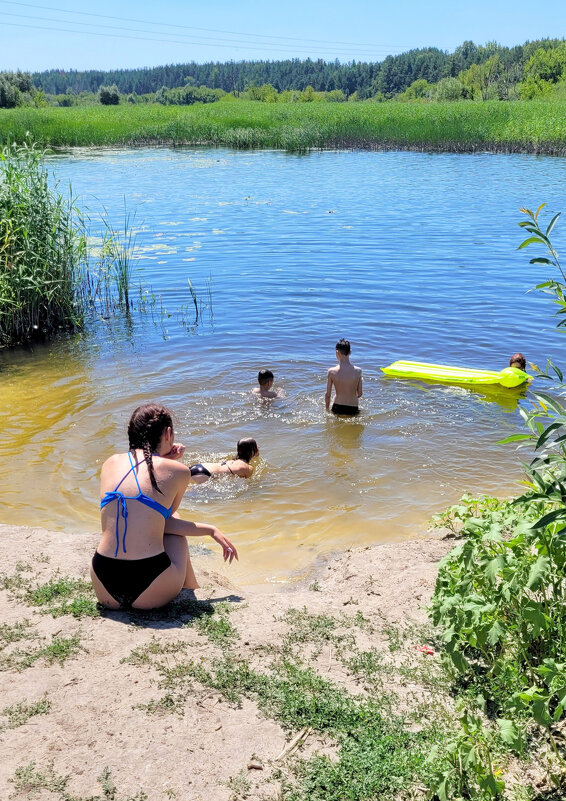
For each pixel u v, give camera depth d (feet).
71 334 38.63
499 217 66.74
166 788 9.53
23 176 40.29
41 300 39.04
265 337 36.88
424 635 13.41
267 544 19.52
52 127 154.61
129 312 41.86
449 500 21.80
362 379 31.24
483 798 9.17
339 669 12.31
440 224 64.23
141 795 9.39
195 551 19.21
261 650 12.72
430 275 47.70
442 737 10.48
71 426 27.07
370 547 18.35
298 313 40.52
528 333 36.96
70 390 30.68
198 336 37.29
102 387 30.94
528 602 11.21
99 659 12.13
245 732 10.60
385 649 12.96
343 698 11.41
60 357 35.09
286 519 20.92
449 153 132.26
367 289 44.73
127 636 12.86
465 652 12.64
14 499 21.85
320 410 28.60
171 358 34.35
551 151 125.90
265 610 14.33
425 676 12.07
